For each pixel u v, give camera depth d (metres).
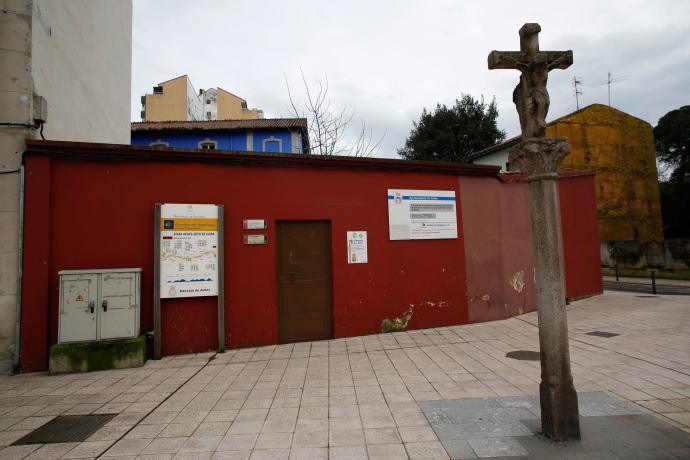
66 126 7.83
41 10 6.77
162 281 6.48
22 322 5.96
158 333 6.37
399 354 6.25
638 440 3.28
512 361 5.70
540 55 3.59
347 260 7.62
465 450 3.21
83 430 3.79
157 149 6.71
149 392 4.82
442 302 8.19
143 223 6.64
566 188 11.21
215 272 6.74
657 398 4.16
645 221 25.17
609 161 24.66
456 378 5.03
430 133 29.86
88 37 9.02
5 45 6.29
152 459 3.22
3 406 4.45
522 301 9.28
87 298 5.91
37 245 6.11
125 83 12.05
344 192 7.73
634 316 8.59
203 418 4.01
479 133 28.95
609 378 4.80
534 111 3.63
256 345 6.99
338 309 7.48
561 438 3.28
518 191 9.58
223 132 23.72
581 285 11.17
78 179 6.46
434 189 8.38
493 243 8.87
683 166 29.59
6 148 6.18
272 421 3.89
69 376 5.55
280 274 7.31
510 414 3.87
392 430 3.61
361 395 4.53
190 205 6.69
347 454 3.22
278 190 7.34
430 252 8.21
